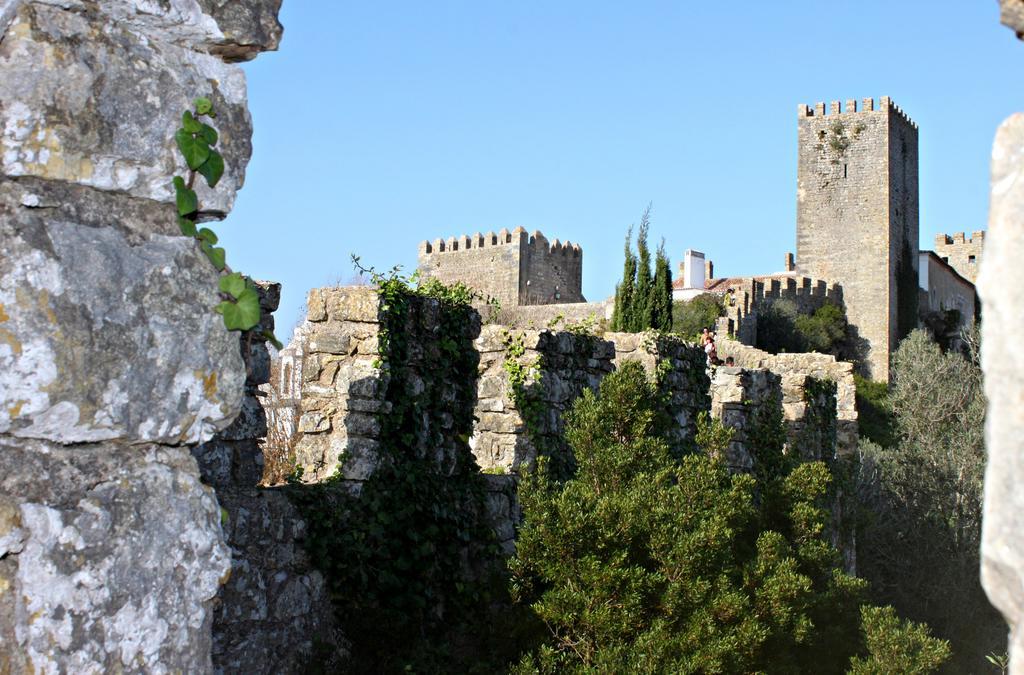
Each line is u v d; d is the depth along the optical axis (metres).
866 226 87.06
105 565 3.72
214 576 4.01
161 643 3.84
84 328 3.67
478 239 96.19
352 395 11.02
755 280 76.25
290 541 9.76
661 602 9.65
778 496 14.38
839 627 12.71
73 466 3.71
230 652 8.95
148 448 3.92
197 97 4.08
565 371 14.30
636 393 11.34
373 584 10.66
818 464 14.57
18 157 3.65
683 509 10.50
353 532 10.50
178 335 3.93
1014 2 2.55
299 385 16.45
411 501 11.20
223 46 4.23
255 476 9.93
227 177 4.18
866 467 34.03
